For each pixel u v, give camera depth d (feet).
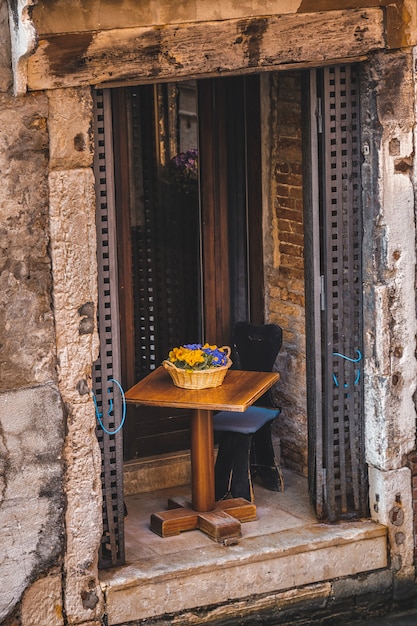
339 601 21.48
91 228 18.67
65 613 19.53
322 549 21.15
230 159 23.62
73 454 19.13
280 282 23.93
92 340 18.98
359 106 20.52
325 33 19.49
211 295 23.97
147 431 23.81
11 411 18.57
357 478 21.79
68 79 17.97
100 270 19.21
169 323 23.79
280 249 23.82
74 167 18.39
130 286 23.15
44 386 18.76
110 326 19.51
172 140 23.18
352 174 20.80
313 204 20.63
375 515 21.74
